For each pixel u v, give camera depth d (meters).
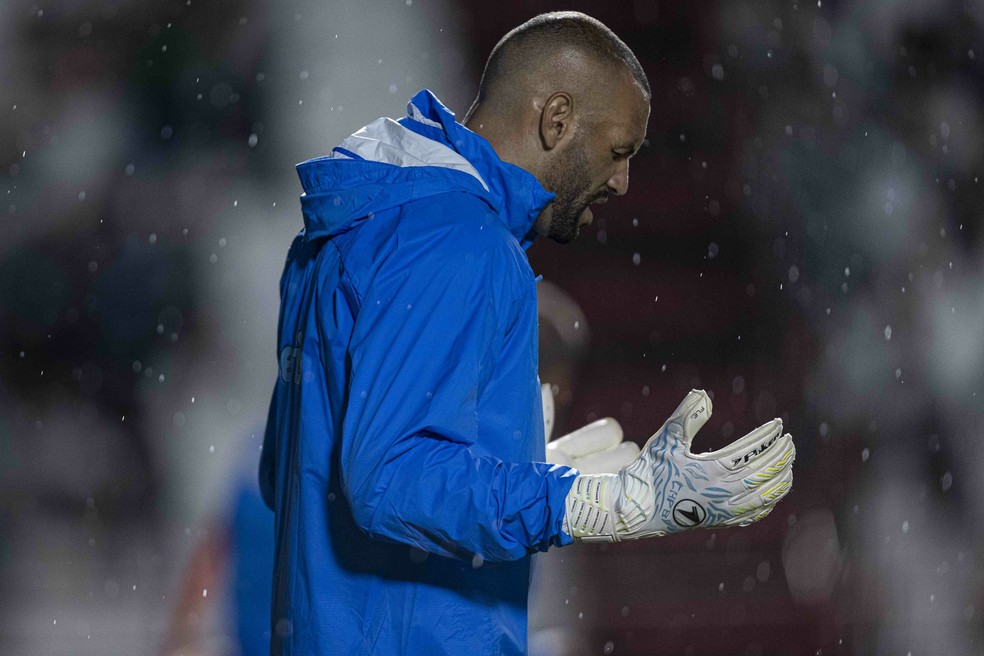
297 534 7.88
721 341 27.98
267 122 32.53
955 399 24.42
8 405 29.86
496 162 7.98
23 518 27.33
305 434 7.86
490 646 7.77
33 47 34.06
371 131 8.02
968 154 27.50
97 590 23.95
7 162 32.84
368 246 7.49
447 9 31.91
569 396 12.47
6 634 21.72
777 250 27.59
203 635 11.62
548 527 7.09
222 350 29.12
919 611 21.03
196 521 26.66
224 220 31.58
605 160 8.45
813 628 20.73
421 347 7.10
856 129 28.09
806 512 22.91
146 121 32.75
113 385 29.61
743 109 29.59
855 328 25.45
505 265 7.42
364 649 7.63
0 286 31.62
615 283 29.05
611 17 31.00
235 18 32.84
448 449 7.04
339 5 32.31
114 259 31.39
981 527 22.84
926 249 26.33
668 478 7.27
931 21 28.47
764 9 29.78
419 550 7.64
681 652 20.48
